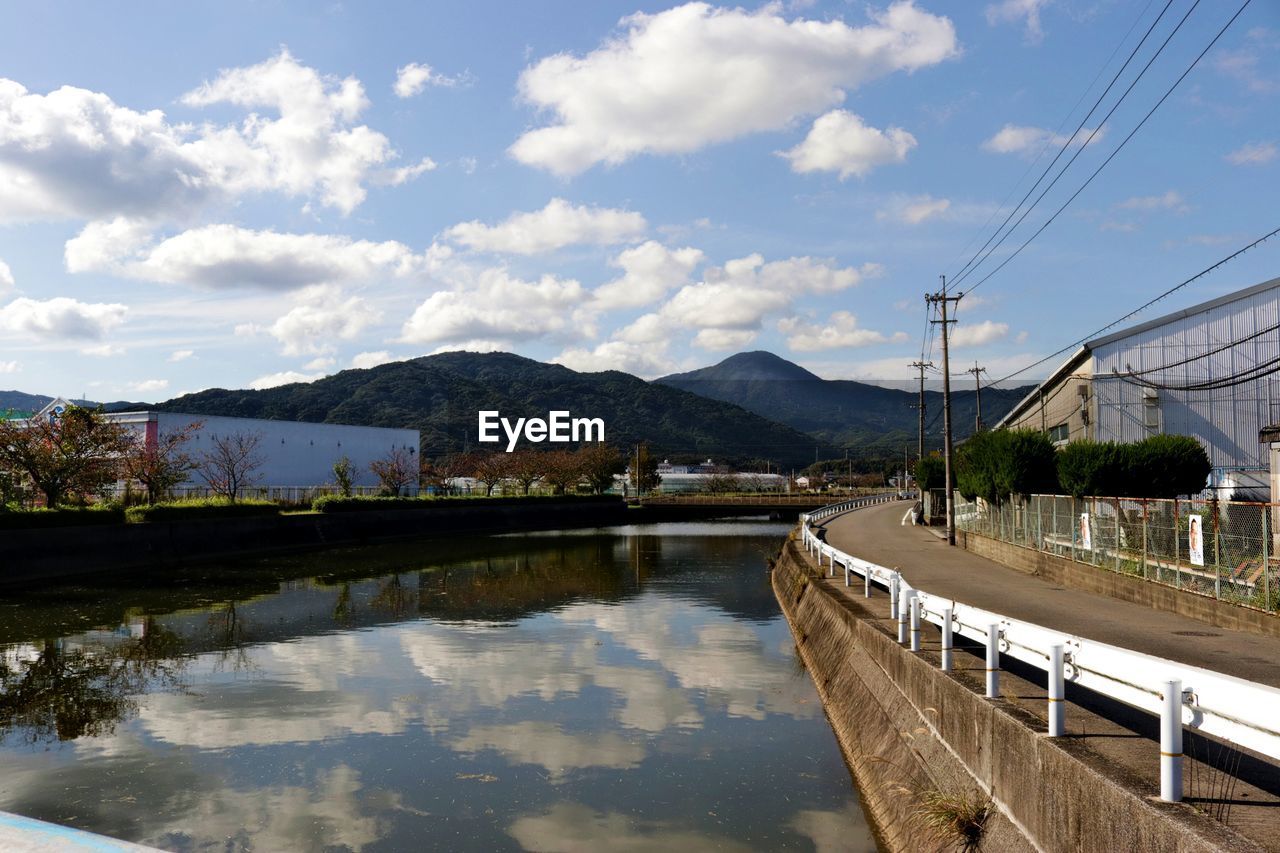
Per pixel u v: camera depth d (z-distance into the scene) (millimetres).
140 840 9609
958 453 38438
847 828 10094
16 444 34312
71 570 32938
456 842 9594
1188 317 33219
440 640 21609
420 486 81438
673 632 23344
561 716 14766
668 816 10391
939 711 9531
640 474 117625
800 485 147500
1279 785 6121
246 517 43656
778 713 15250
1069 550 23391
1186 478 24469
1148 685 6133
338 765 12172
